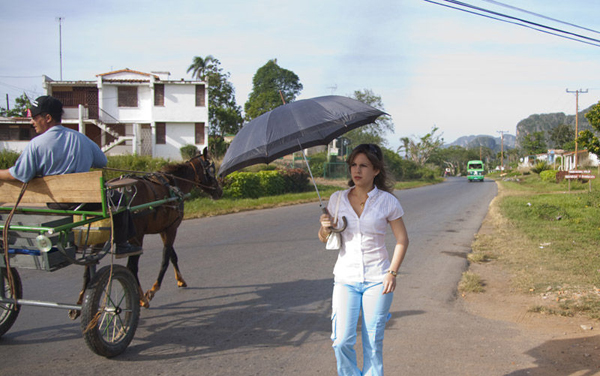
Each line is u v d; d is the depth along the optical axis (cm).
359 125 365
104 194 412
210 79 4744
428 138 7619
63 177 413
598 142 2648
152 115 3550
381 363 330
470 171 5834
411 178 5888
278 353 453
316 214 1598
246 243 1026
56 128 435
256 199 2048
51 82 3500
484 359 437
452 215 1652
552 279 710
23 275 705
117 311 442
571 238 1060
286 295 649
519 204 1772
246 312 575
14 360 426
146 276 727
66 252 421
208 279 722
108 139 3600
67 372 404
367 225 326
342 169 4269
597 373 400
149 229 560
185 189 687
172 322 536
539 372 406
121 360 432
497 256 916
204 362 430
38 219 421
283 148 369
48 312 558
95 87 3578
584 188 3030
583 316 556
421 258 914
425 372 409
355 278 327
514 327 525
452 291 678
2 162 1593
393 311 585
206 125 3622
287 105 355
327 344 478
